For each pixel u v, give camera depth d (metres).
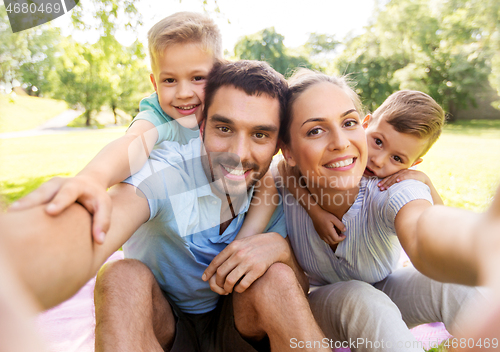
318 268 1.65
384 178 1.57
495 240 0.60
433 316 1.48
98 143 8.66
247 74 1.33
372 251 1.51
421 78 10.32
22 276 0.66
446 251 0.76
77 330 1.74
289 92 1.43
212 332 1.46
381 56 10.21
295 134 1.41
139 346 1.03
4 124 10.41
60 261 0.77
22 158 7.14
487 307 0.51
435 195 1.53
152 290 1.24
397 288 1.61
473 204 3.57
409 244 1.05
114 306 1.05
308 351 1.07
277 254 1.28
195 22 1.94
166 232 1.32
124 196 1.14
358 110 1.54
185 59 1.87
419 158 1.78
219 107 1.34
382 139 1.62
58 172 6.13
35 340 0.41
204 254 1.39
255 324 1.28
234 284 1.25
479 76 10.22
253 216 1.51
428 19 10.05
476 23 10.13
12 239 0.68
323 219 1.45
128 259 1.24
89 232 0.88
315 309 1.46
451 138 7.60
